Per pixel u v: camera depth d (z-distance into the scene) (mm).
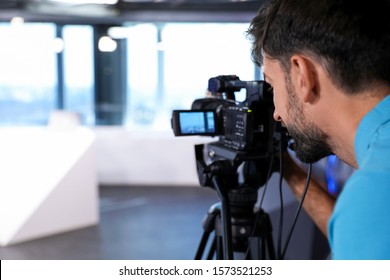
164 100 7090
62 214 4203
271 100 961
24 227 3932
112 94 7113
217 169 1044
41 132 4762
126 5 6117
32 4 5891
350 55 526
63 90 6977
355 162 580
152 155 6469
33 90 7039
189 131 1102
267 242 1161
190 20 6250
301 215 1892
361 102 537
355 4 539
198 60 6910
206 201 5551
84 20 6422
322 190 1024
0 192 3992
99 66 7012
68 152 4281
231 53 6785
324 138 602
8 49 6902
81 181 4324
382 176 425
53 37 6809
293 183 1038
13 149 4172
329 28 533
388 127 480
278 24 597
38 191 4059
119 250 3775
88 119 7137
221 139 1154
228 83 1085
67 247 3820
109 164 6488
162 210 5109
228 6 6039
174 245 3926
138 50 6961
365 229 407
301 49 562
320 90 559
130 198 5695
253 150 1020
